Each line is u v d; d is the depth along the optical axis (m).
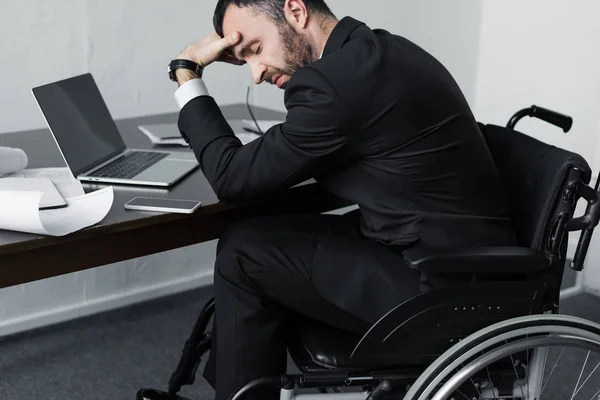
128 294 2.70
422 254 1.31
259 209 1.59
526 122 3.30
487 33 3.38
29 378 2.22
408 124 1.35
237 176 1.42
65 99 1.68
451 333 1.38
